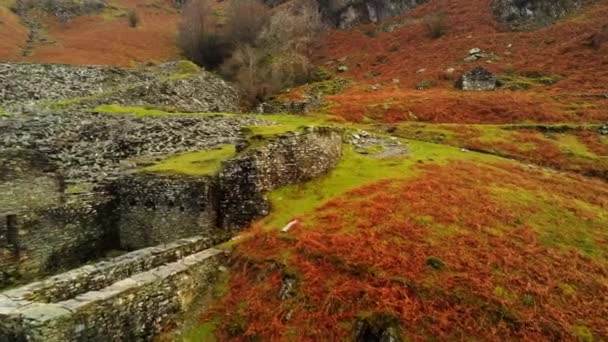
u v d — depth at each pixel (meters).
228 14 80.38
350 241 15.15
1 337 10.92
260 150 19.45
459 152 28.17
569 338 11.70
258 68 60.03
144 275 13.77
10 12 84.94
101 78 40.72
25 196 19.12
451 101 40.81
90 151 25.95
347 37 75.50
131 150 27.09
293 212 18.41
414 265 13.89
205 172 21.53
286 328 12.84
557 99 39.00
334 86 54.75
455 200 18.42
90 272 13.49
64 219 19.47
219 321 13.79
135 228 21.53
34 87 36.06
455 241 15.25
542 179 22.89
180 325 13.84
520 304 12.60
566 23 56.72
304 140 21.75
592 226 17.20
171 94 40.50
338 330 12.50
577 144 29.81
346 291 13.26
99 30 81.94
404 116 38.75
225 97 47.50
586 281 13.65
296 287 13.88
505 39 58.06
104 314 11.84
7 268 17.30
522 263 14.20
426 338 11.84
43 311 10.94
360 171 23.14
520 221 17.03
